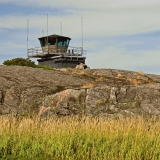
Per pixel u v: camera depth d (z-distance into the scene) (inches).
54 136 641.6
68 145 602.9
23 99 1065.5
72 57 2878.9
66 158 560.7
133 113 924.6
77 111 959.6
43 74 1380.4
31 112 1005.8
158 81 1611.7
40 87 1166.3
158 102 957.8
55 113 951.0
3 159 557.9
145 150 577.0
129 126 688.4
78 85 1273.4
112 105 960.3
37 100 1055.6
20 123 794.8
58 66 2837.1
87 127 697.6
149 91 987.3
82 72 1611.7
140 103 960.9
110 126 692.7
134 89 992.9
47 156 582.2
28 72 1390.3
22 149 595.8
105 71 1670.8
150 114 928.9
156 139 629.6
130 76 1626.5
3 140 622.5
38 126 742.5
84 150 585.0
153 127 711.7
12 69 1423.5
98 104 970.1
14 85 1161.4
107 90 998.4
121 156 556.4
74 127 690.8
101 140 625.3
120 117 903.7
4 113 1004.6
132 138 624.1
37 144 610.9
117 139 631.8
